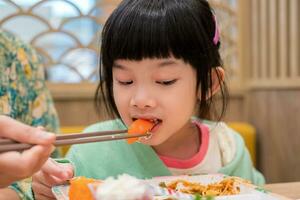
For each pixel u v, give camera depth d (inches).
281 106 82.6
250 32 93.1
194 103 34.0
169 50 30.1
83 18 83.7
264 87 87.4
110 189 19.6
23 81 48.8
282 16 81.9
